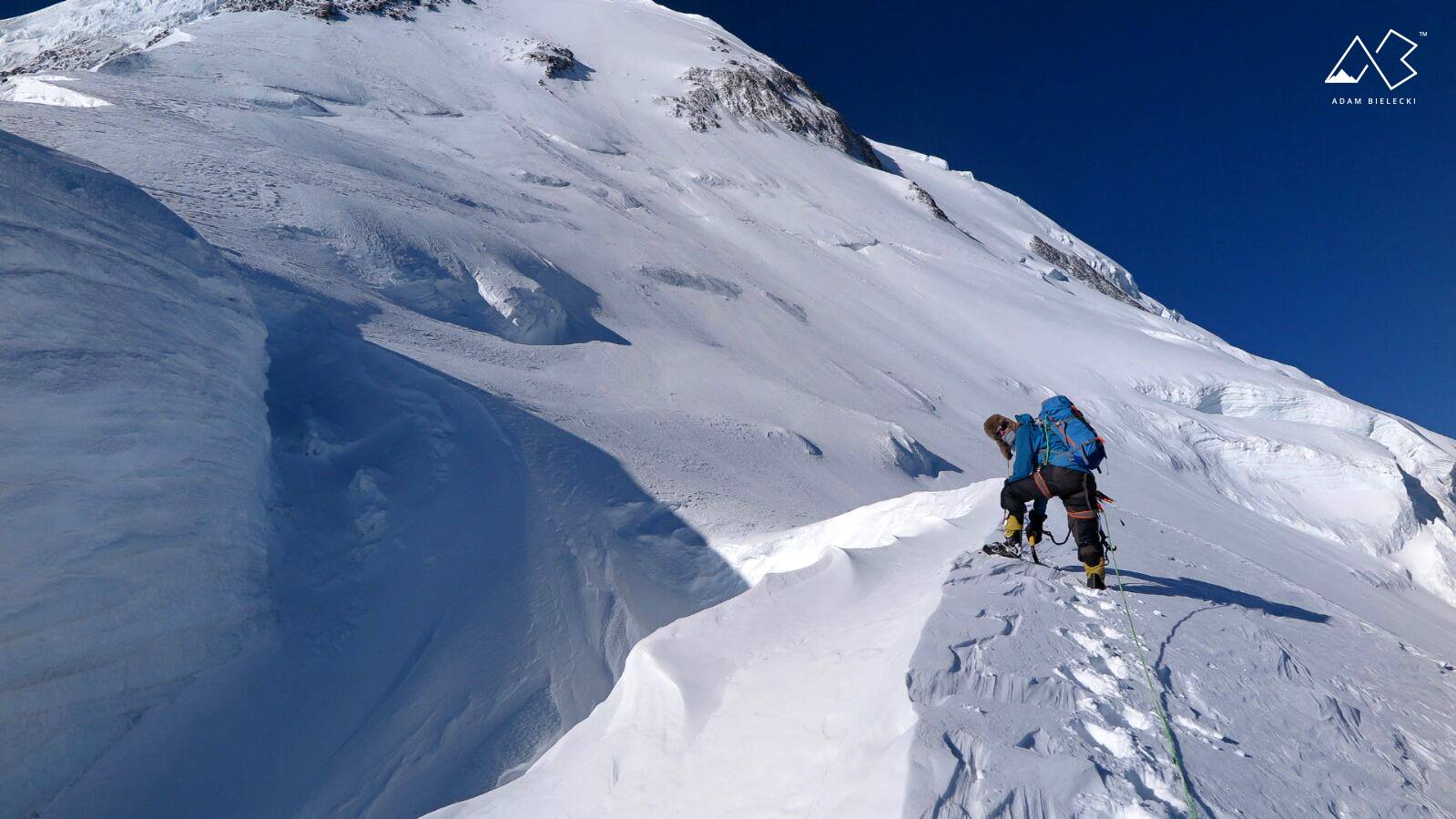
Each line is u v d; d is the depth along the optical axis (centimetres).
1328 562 3356
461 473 950
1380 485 4088
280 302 1202
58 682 491
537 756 629
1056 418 492
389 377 1089
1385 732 330
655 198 4931
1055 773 229
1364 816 257
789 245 4978
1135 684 319
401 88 5009
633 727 346
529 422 1142
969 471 2488
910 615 368
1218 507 3525
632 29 8531
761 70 8375
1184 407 4575
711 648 390
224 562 646
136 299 604
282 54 4919
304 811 546
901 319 4503
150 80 3819
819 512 1295
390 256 1775
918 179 9488
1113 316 5922
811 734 284
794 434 1786
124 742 520
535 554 862
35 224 529
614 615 834
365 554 785
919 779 217
